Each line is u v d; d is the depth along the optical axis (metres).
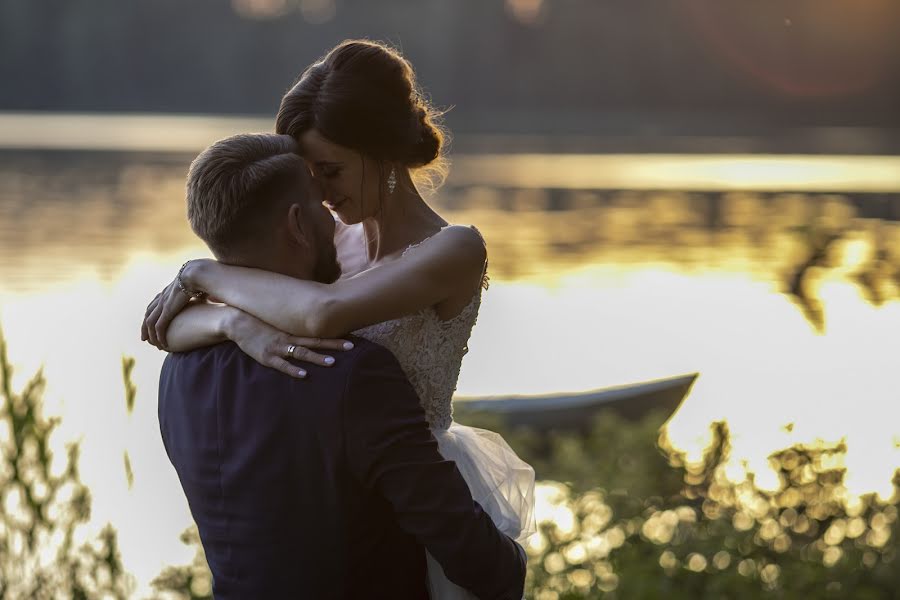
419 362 2.94
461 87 85.69
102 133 55.69
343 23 89.12
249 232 2.75
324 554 2.63
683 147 52.31
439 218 3.16
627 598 5.13
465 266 2.93
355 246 3.39
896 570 5.38
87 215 25.11
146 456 7.23
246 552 2.67
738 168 39.75
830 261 15.98
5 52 88.94
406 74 2.96
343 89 2.85
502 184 33.22
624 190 31.86
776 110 83.00
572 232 22.97
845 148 51.62
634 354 12.24
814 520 6.09
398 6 87.44
